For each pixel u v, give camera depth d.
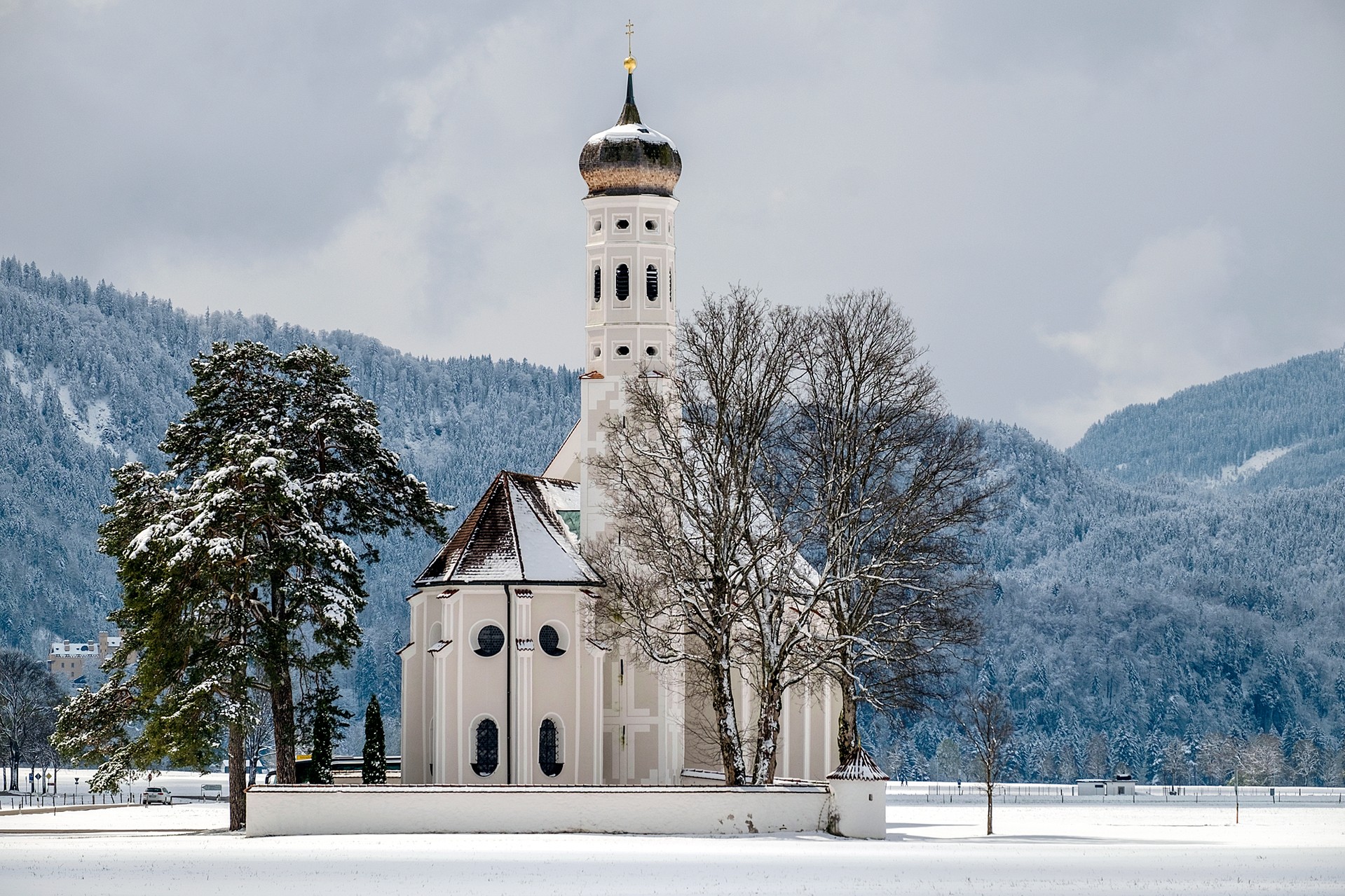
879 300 90.19
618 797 83.19
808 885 61.50
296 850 74.62
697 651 100.06
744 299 90.00
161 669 89.00
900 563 87.69
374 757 98.88
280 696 92.31
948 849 79.75
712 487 88.25
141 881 62.34
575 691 98.06
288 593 90.88
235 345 98.38
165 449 98.31
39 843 81.75
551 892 58.97
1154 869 71.31
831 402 88.81
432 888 59.94
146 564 90.25
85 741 93.31
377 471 98.88
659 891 59.34
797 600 98.94
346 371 100.00
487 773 97.56
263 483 89.25
